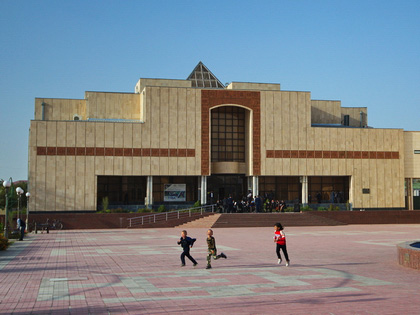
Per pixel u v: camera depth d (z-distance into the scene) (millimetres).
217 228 46969
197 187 59125
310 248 26156
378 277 15648
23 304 11438
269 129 57500
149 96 55156
